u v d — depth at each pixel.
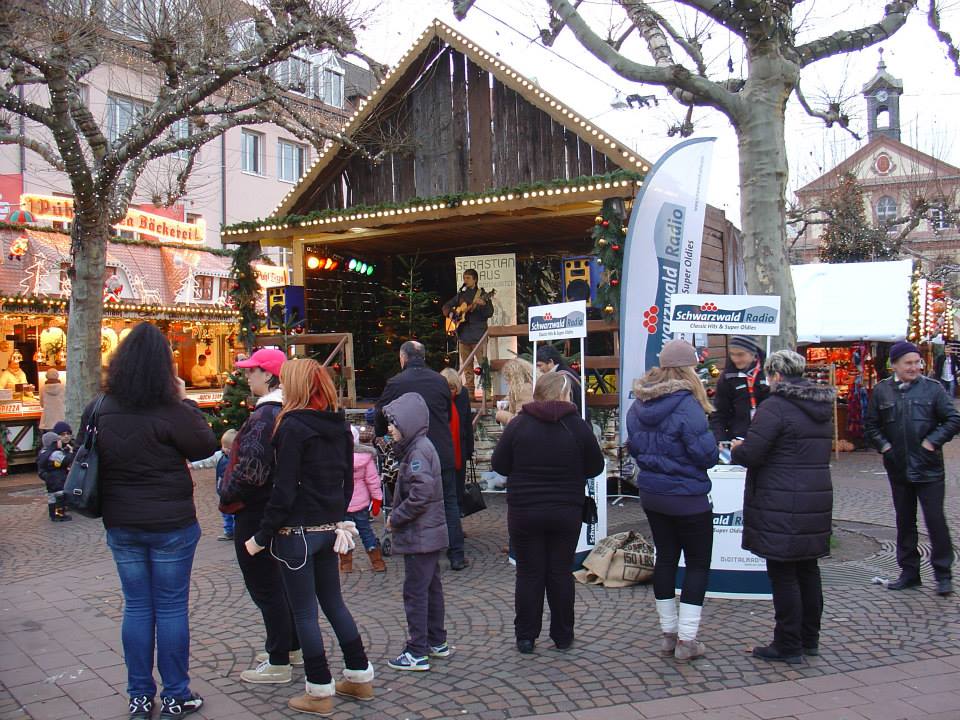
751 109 7.28
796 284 16.38
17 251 15.10
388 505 7.39
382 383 16.14
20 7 10.39
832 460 14.09
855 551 7.43
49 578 7.05
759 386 6.52
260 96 13.14
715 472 5.96
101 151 11.81
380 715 4.11
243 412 13.88
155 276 18.12
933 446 5.90
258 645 5.19
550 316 7.50
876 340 15.84
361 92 28.95
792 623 4.65
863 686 4.35
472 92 12.19
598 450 5.04
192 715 4.11
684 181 9.32
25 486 13.09
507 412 7.12
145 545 4.01
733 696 4.25
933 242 41.94
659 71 7.17
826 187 29.69
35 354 16.50
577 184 10.33
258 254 13.52
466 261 13.96
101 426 3.93
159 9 11.95
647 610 5.72
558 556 4.96
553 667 4.71
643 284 9.12
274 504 4.01
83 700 4.36
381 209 11.86
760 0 6.88
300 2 11.41
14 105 10.80
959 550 7.35
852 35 7.49
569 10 7.56
